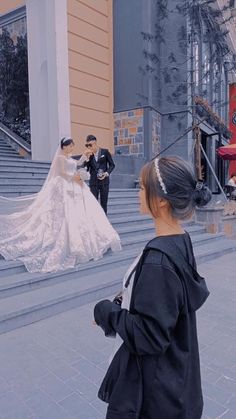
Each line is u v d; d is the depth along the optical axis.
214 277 5.75
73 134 10.32
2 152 11.70
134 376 1.21
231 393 2.59
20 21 12.41
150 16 12.01
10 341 3.37
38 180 8.16
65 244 4.72
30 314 3.75
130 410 1.19
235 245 7.86
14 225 4.70
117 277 4.80
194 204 1.21
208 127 14.85
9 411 2.37
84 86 10.66
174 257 1.14
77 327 3.68
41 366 2.93
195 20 11.70
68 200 4.84
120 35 12.35
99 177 6.06
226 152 12.00
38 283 4.31
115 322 1.18
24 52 12.37
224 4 12.73
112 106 11.84
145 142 12.05
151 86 12.09
